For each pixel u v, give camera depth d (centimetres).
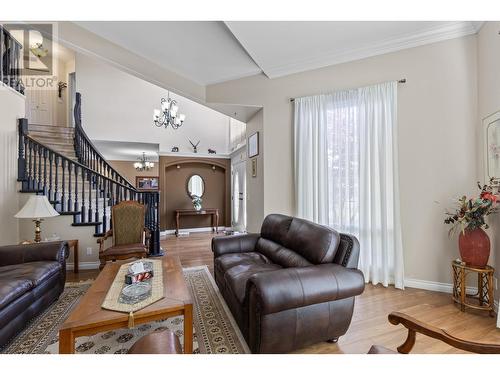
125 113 688
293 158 360
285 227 257
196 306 244
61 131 561
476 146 257
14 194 344
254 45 299
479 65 253
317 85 341
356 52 311
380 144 294
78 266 362
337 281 168
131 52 315
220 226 788
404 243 291
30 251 248
